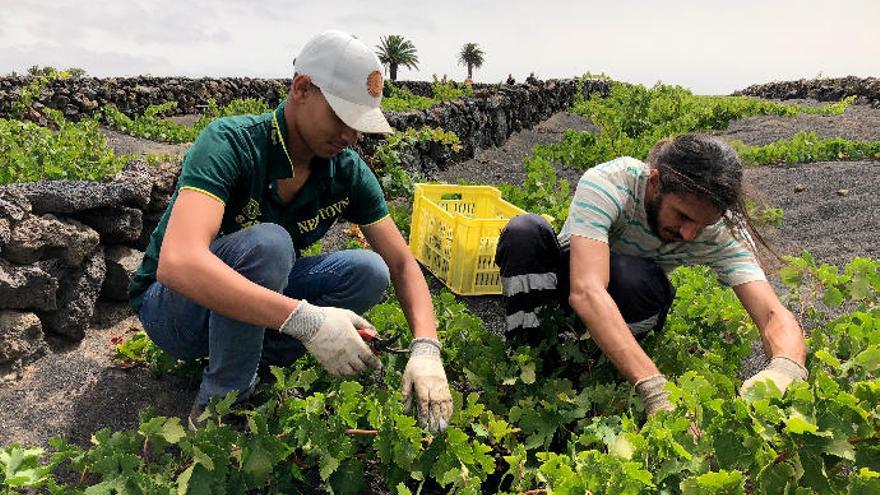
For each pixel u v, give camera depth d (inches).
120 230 144.7
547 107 586.6
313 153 92.3
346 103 84.9
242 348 90.9
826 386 71.6
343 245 203.3
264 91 625.9
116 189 141.5
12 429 102.9
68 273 129.3
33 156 208.8
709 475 66.8
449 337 117.9
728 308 124.3
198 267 79.1
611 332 90.4
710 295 131.4
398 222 214.7
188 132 394.6
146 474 82.6
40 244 122.5
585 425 95.1
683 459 74.3
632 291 102.8
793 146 368.2
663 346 113.3
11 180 178.1
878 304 125.8
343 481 89.0
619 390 97.4
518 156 432.5
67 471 93.9
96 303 145.8
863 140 448.8
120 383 117.0
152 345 121.6
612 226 103.3
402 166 300.8
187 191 82.9
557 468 79.9
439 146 343.0
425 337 93.6
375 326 114.9
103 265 139.9
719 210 89.1
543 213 229.8
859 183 297.3
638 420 91.7
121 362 123.7
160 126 414.6
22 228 120.5
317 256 105.3
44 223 124.3
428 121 346.9
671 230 96.2
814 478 66.5
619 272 103.3
